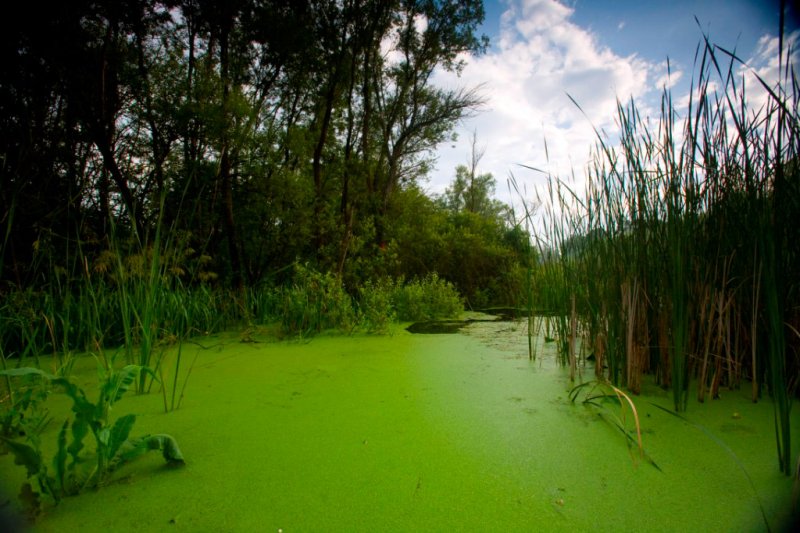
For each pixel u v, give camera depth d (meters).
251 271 6.78
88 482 1.28
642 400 2.05
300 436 1.66
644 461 1.42
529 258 3.67
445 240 10.55
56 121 4.77
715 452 1.47
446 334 4.50
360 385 2.41
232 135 5.62
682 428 1.69
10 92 4.45
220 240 6.34
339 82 8.57
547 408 1.98
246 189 6.53
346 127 9.20
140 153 5.88
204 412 1.95
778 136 1.54
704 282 2.16
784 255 1.92
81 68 5.11
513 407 2.00
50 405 2.04
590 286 2.71
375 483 1.29
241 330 4.63
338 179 8.96
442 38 10.04
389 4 8.71
